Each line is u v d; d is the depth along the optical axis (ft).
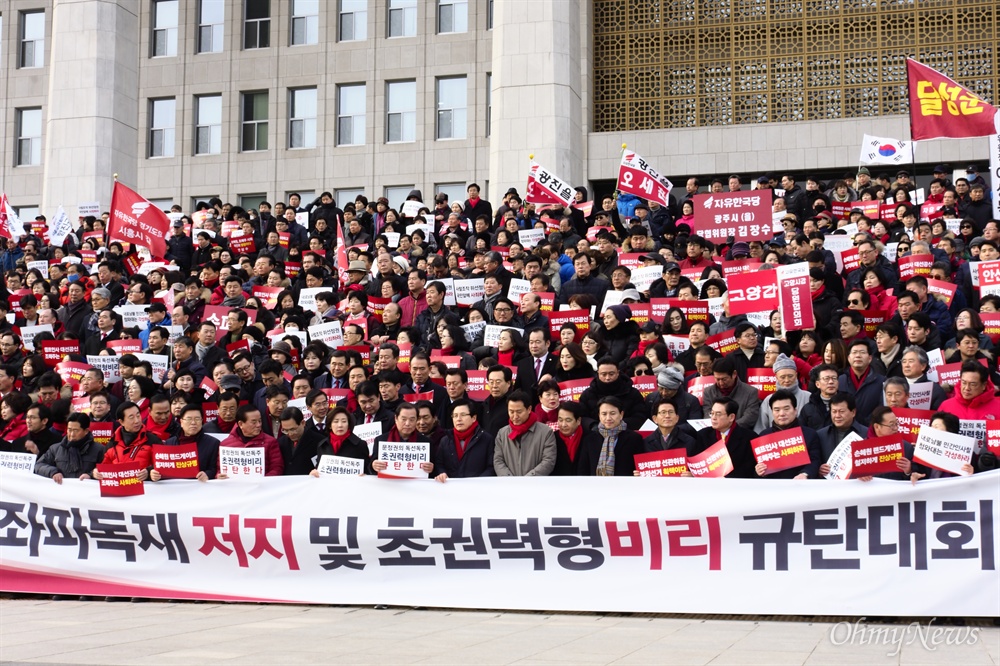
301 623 28.12
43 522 33.30
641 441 31.76
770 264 45.50
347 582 31.01
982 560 26.99
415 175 108.06
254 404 40.34
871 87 91.91
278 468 33.86
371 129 109.81
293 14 114.01
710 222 57.41
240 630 26.99
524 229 65.21
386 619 28.73
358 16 112.06
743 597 28.12
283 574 31.53
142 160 115.65
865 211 62.75
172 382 43.78
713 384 35.96
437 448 33.24
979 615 26.81
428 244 64.69
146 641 25.36
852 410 30.66
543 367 41.14
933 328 40.29
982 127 56.59
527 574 29.71
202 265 61.41
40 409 37.68
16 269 70.54
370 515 30.89
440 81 109.19
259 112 113.70
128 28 102.99
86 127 99.35
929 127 57.26
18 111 119.65
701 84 95.09
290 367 44.50
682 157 92.99
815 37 93.35
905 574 27.32
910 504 27.53
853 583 27.61
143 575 32.53
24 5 120.16
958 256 52.65
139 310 54.60
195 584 32.12
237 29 114.62
